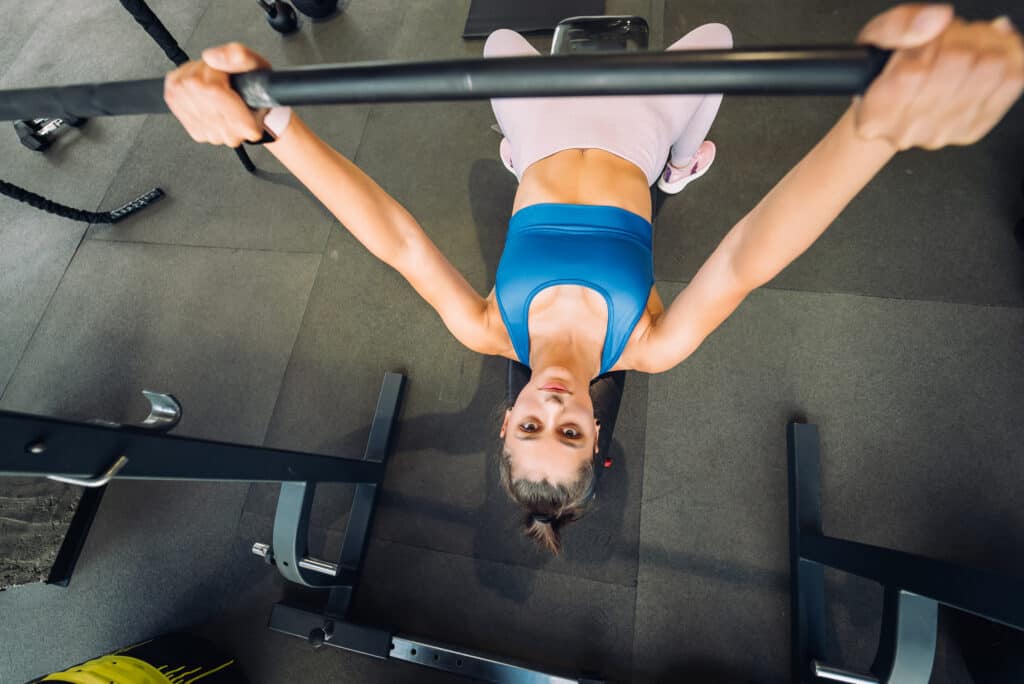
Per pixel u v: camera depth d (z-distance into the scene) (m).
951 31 0.43
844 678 1.23
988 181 1.90
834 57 0.47
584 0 2.32
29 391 2.15
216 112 0.64
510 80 0.54
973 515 1.61
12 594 1.86
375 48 2.44
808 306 1.84
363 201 0.90
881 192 1.93
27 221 2.41
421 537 1.80
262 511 1.90
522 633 1.66
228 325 2.15
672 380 1.83
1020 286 1.79
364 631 1.64
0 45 2.81
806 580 1.55
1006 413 1.68
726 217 1.97
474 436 1.88
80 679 1.40
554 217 1.23
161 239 2.31
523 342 1.21
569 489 1.03
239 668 1.69
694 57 0.50
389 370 2.00
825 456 1.70
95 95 0.69
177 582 1.85
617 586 1.67
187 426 2.04
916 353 1.76
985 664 1.39
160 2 2.72
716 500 1.70
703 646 1.59
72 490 1.86
